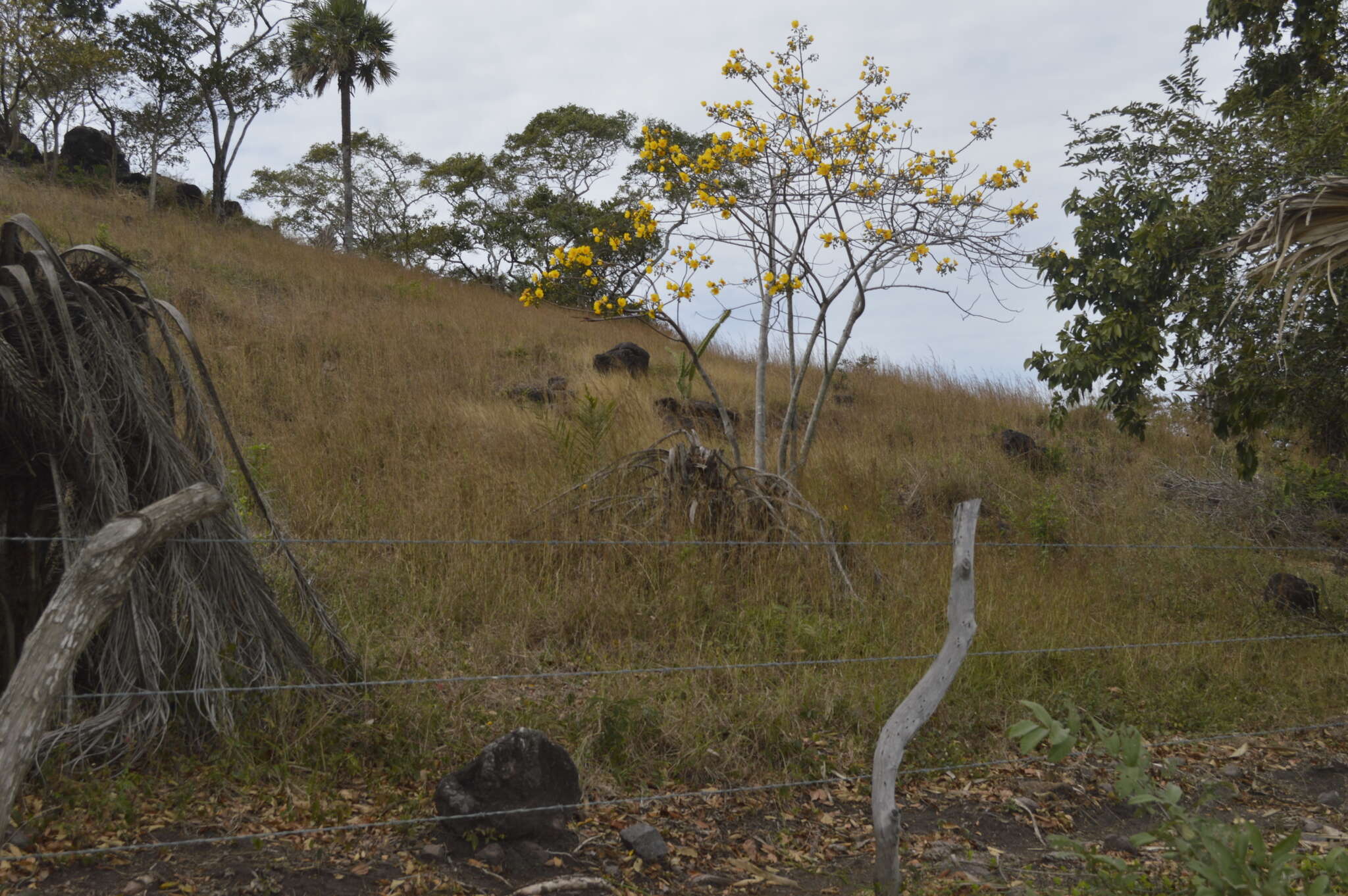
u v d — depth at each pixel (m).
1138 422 9.01
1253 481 11.23
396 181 36.06
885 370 16.39
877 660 5.73
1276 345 7.35
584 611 6.22
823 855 4.03
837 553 7.27
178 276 14.48
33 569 4.05
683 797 4.29
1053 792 4.76
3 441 3.97
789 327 8.73
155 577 4.19
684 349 15.70
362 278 18.23
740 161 8.31
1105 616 7.54
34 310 3.95
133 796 3.66
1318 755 5.50
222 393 9.88
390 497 7.76
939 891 3.65
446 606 6.12
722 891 3.67
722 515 7.56
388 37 32.00
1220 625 7.67
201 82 28.67
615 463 8.10
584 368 13.66
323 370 11.70
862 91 8.39
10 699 2.27
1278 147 7.68
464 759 4.37
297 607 5.38
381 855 3.61
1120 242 8.88
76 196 20.56
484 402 11.38
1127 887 3.20
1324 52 9.27
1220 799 4.82
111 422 4.20
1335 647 7.21
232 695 4.20
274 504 7.28
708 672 5.48
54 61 23.97
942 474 10.99
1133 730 2.92
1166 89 8.70
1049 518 9.73
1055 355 9.18
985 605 6.94
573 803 4.00
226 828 3.62
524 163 35.19
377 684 4.29
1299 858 3.86
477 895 3.42
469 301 18.75
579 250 7.97
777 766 4.69
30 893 3.09
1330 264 5.09
